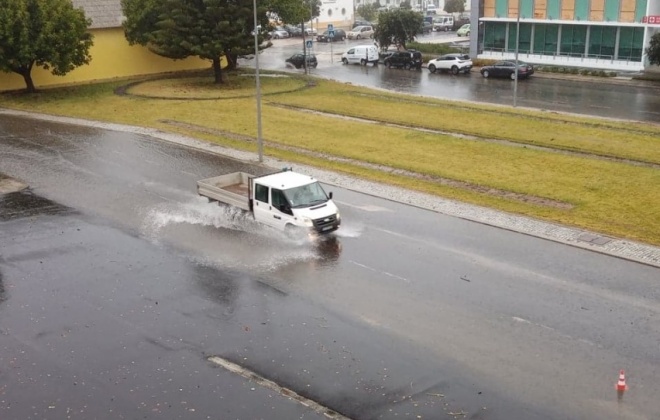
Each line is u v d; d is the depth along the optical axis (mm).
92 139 34344
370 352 14789
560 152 30469
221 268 19219
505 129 35094
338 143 32969
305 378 13875
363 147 32156
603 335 15242
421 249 20266
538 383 13531
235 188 24516
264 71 57562
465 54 60281
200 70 58406
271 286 18047
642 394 13117
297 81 51812
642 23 54094
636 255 19453
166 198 25297
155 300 17391
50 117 39969
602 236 20859
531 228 21688
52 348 15242
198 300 17359
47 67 46562
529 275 18359
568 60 59188
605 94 45719
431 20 95188
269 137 34375
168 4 48125
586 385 13438
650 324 15680
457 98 44875
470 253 19906
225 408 12992
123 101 44312
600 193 24750
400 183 26562
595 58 57750
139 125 37406
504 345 14930
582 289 17484
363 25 88625
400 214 23281
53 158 30922
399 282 18109
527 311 16391
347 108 41344
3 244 21188
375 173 27984
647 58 54344
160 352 14984
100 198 25375
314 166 29125
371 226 22188
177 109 41531
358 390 13422
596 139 32500
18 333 15930
